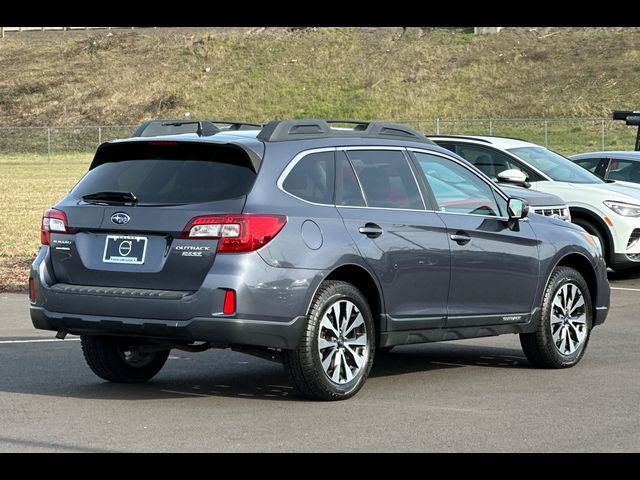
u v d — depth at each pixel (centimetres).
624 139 13488
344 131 2131
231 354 2583
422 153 2244
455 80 17050
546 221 2438
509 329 2328
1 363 2419
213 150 1992
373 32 19338
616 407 1980
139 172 2028
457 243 2219
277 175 1978
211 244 1909
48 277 2041
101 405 1978
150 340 2042
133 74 18650
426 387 2178
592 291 2509
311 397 2012
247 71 18375
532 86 16400
